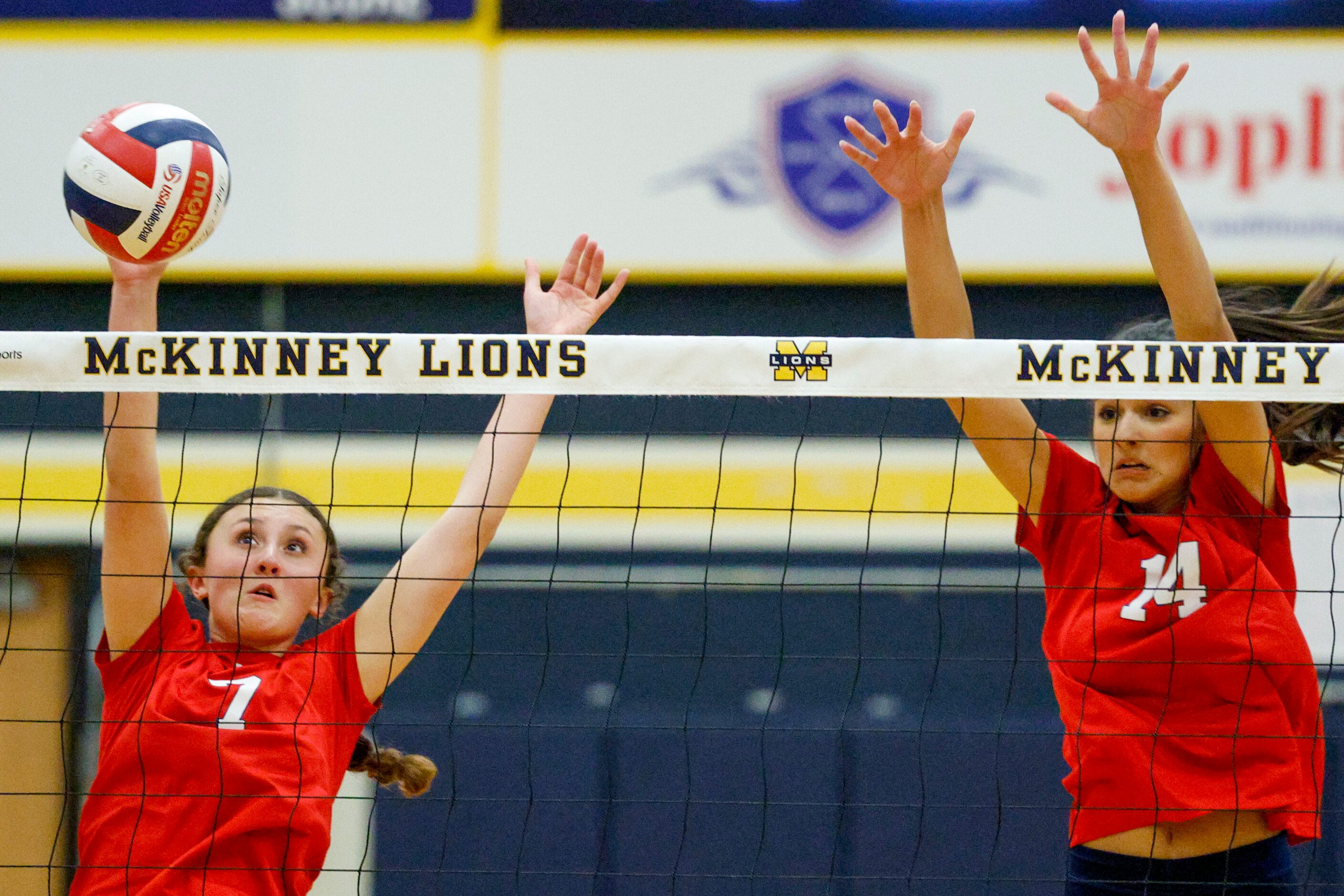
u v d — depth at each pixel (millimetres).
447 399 12008
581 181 12289
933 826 11078
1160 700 4363
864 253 12156
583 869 11070
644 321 12289
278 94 12297
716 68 12312
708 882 11070
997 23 12234
